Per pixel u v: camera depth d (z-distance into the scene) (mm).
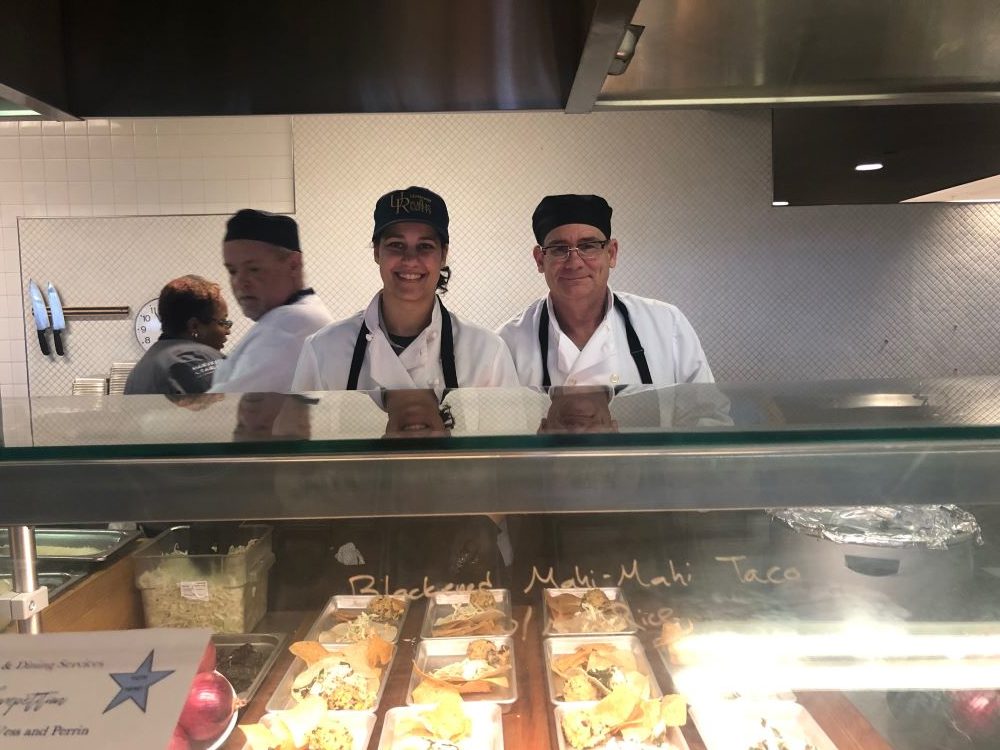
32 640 640
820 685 1028
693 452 684
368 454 686
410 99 1409
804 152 2924
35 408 896
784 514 1247
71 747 584
